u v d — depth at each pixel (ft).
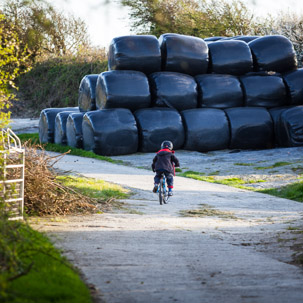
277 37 366.22
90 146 320.91
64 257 62.80
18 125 511.40
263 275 66.28
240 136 334.85
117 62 335.88
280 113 338.13
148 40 341.21
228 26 474.49
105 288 54.95
